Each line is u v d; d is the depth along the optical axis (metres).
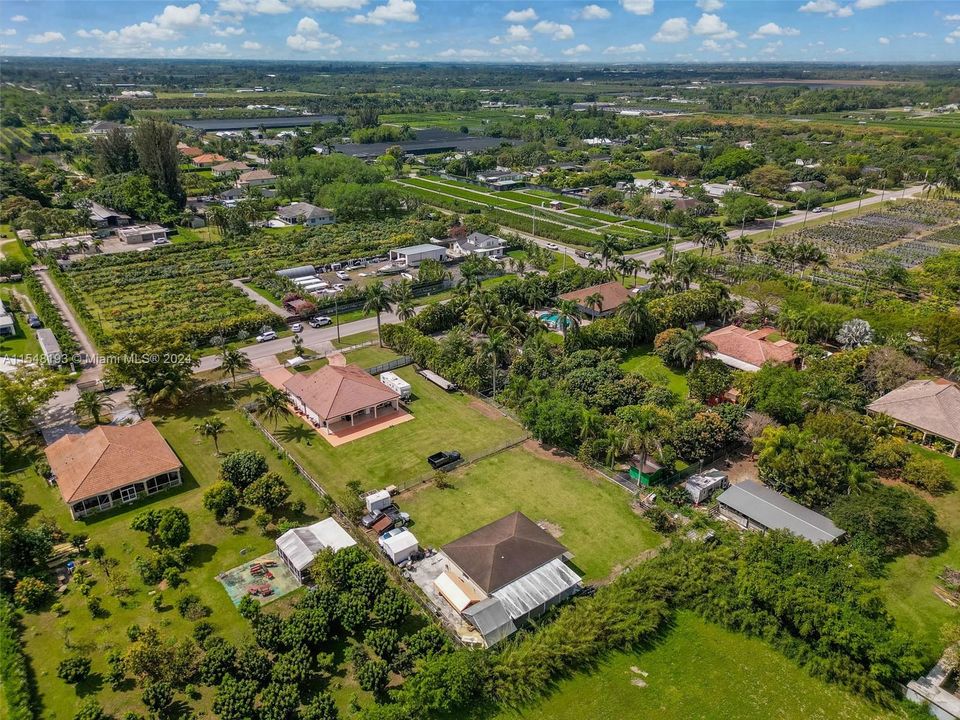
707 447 82.44
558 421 85.62
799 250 152.38
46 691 52.78
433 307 126.12
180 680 53.50
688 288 138.88
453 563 64.94
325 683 53.84
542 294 131.25
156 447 81.62
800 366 109.25
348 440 90.38
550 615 61.28
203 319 128.25
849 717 52.28
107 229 195.25
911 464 79.75
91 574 65.38
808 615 56.41
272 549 69.31
